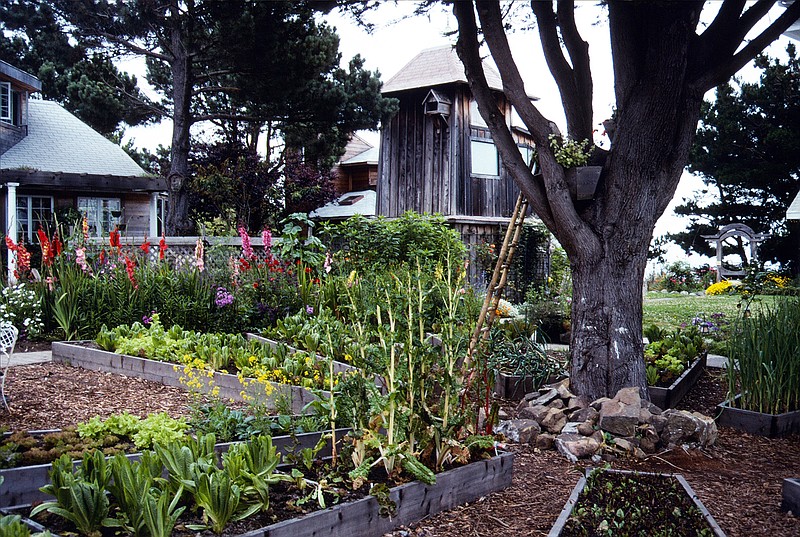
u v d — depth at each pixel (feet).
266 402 19.31
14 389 20.26
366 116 61.57
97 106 72.18
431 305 15.03
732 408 19.89
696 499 12.67
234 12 51.03
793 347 19.83
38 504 10.71
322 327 24.68
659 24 18.84
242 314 30.96
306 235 77.30
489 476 13.78
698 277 89.04
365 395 12.78
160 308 30.01
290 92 58.13
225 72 58.08
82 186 56.90
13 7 55.06
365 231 43.78
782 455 17.37
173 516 9.51
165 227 61.46
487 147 62.59
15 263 34.32
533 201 20.47
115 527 9.82
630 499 12.88
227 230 68.39
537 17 20.90
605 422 17.54
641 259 20.11
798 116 89.61
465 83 58.85
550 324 34.37
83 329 28.84
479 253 53.01
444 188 59.98
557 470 15.62
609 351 19.90
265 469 11.30
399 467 12.48
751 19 19.24
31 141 62.49
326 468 12.48
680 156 19.90
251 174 73.31
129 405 19.27
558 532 11.13
